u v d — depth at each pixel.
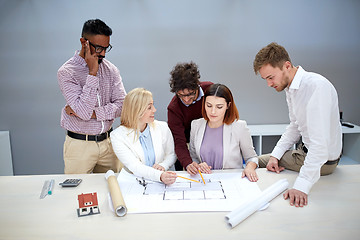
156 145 1.63
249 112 2.95
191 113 1.78
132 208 1.16
